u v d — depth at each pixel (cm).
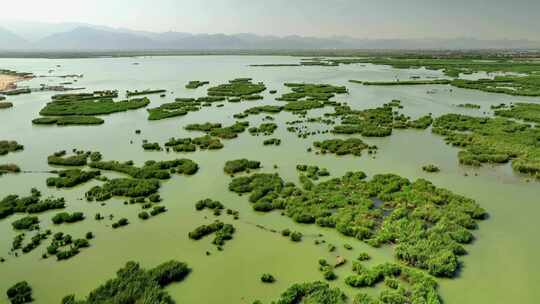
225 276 2317
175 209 3238
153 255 2555
